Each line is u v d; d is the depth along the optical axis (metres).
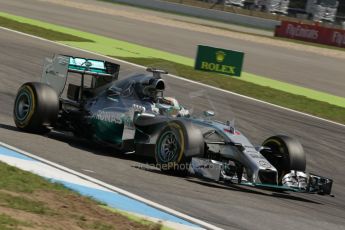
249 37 153.38
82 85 41.72
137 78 39.16
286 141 35.97
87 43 96.38
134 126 37.16
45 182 27.80
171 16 189.50
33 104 39.28
